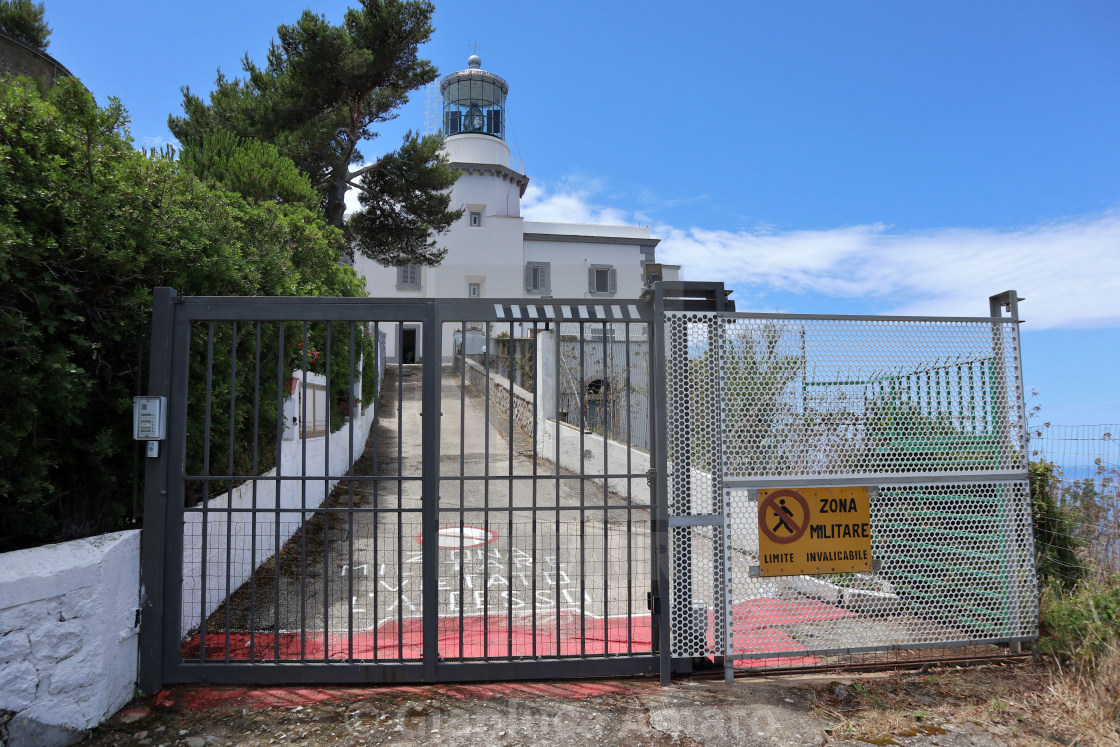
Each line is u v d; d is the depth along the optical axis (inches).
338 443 403.2
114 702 129.6
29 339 122.1
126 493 156.0
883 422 161.5
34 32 438.0
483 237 1312.7
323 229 413.4
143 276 150.4
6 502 128.0
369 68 582.9
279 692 140.7
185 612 166.2
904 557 160.4
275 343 228.5
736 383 155.1
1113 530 174.6
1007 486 165.0
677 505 151.3
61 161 133.3
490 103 1432.1
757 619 156.1
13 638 108.8
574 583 230.8
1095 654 146.4
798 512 155.8
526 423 568.1
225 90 593.3
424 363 146.0
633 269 1430.9
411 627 185.9
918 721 130.2
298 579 225.3
